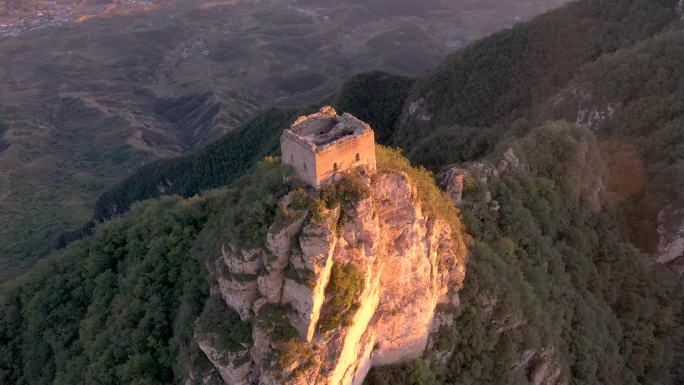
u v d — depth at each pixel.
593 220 65.00
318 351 32.28
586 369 49.84
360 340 35.94
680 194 64.75
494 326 44.31
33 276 61.19
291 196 32.19
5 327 58.12
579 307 53.56
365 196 32.56
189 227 54.97
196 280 43.31
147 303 48.16
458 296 42.59
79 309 55.97
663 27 99.56
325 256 31.17
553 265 54.72
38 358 54.28
